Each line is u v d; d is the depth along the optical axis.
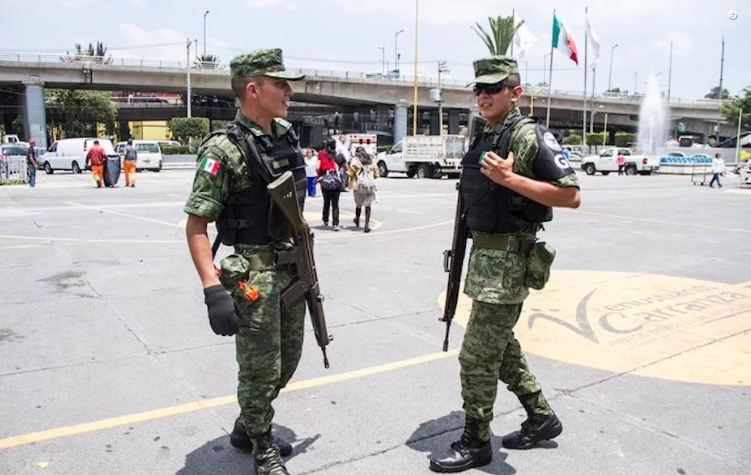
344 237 10.62
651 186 26.00
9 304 6.00
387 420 3.65
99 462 3.14
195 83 51.38
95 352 4.71
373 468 3.11
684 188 24.81
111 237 10.12
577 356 4.77
